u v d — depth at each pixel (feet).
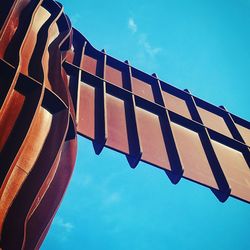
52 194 18.44
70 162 20.06
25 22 23.79
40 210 17.69
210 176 29.40
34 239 16.35
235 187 29.99
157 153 27.48
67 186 18.67
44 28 25.40
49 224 16.94
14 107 17.95
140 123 29.01
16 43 21.39
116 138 25.85
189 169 28.43
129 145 26.16
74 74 27.50
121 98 29.96
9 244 14.89
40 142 18.85
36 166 17.87
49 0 27.48
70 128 21.21
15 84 17.29
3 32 19.04
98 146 24.70
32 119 16.58
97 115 26.35
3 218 15.67
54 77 21.72
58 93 20.81
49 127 19.83
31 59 21.90
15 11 23.65
